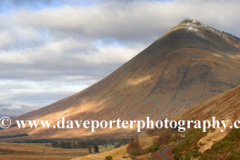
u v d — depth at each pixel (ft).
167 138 298.15
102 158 271.08
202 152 155.33
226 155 136.15
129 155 249.55
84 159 290.35
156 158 190.60
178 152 181.16
